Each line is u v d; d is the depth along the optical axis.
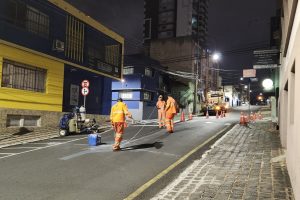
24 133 18.69
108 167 10.08
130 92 38.72
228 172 9.11
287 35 9.38
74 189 7.82
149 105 39.81
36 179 8.70
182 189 7.64
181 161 10.99
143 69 39.69
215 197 6.91
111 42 28.91
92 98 27.81
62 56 22.73
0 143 15.38
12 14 18.81
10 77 18.97
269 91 25.62
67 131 18.59
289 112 8.72
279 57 18.38
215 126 22.66
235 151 12.39
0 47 18.17
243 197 6.83
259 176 8.50
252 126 22.23
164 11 78.88
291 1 7.67
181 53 63.66
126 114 12.99
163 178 8.85
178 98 50.97
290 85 8.80
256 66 19.25
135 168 9.96
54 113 21.94
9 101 18.61
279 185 7.59
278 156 10.83
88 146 14.13
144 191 7.72
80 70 25.09
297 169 5.91
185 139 16.05
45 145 14.70
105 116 28.62
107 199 7.14
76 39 24.23
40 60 20.94
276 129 19.70
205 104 49.38
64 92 24.72
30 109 20.03
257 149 12.70
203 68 68.62
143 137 16.84
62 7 22.75
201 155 12.02
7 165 10.46
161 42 65.25
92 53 26.25
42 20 21.08
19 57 19.41
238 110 63.06
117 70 29.88
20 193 7.48
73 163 10.63
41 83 21.25
